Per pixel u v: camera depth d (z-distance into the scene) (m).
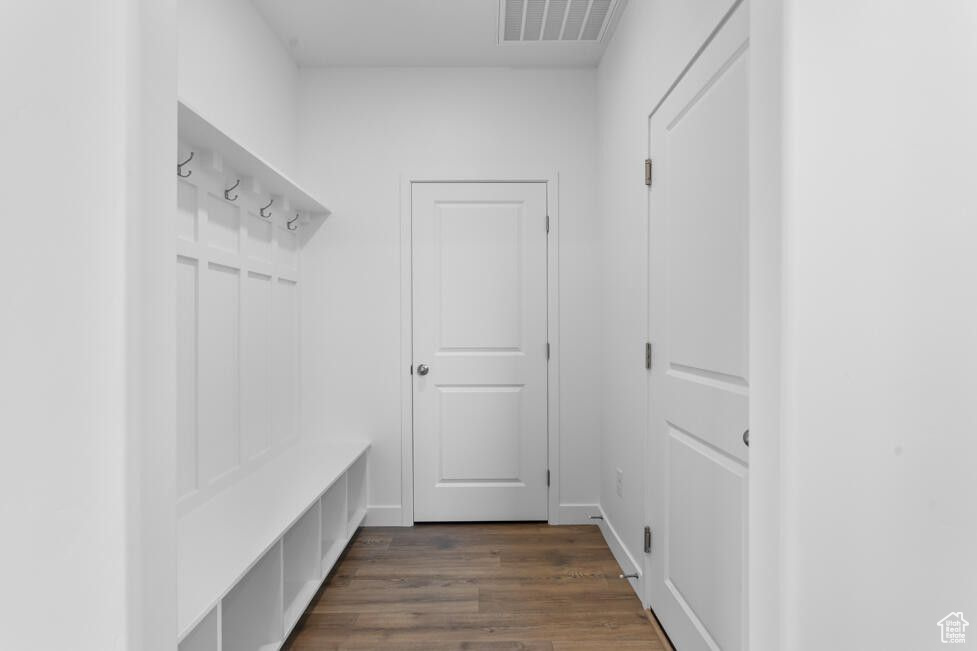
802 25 0.68
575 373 2.97
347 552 2.58
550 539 2.74
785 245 0.69
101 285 0.51
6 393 0.51
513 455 2.98
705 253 1.54
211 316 1.95
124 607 0.51
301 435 2.93
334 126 2.98
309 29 2.61
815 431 0.68
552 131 2.98
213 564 1.39
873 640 0.67
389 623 1.94
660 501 1.93
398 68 2.98
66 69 0.51
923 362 0.65
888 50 0.67
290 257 2.82
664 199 1.89
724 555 1.43
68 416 0.51
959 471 0.64
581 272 2.97
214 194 1.96
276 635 1.70
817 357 0.68
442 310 2.99
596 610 2.03
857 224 0.68
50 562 0.51
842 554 0.68
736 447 1.35
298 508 1.83
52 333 0.51
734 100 1.36
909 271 0.66
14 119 0.50
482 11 2.46
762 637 0.75
